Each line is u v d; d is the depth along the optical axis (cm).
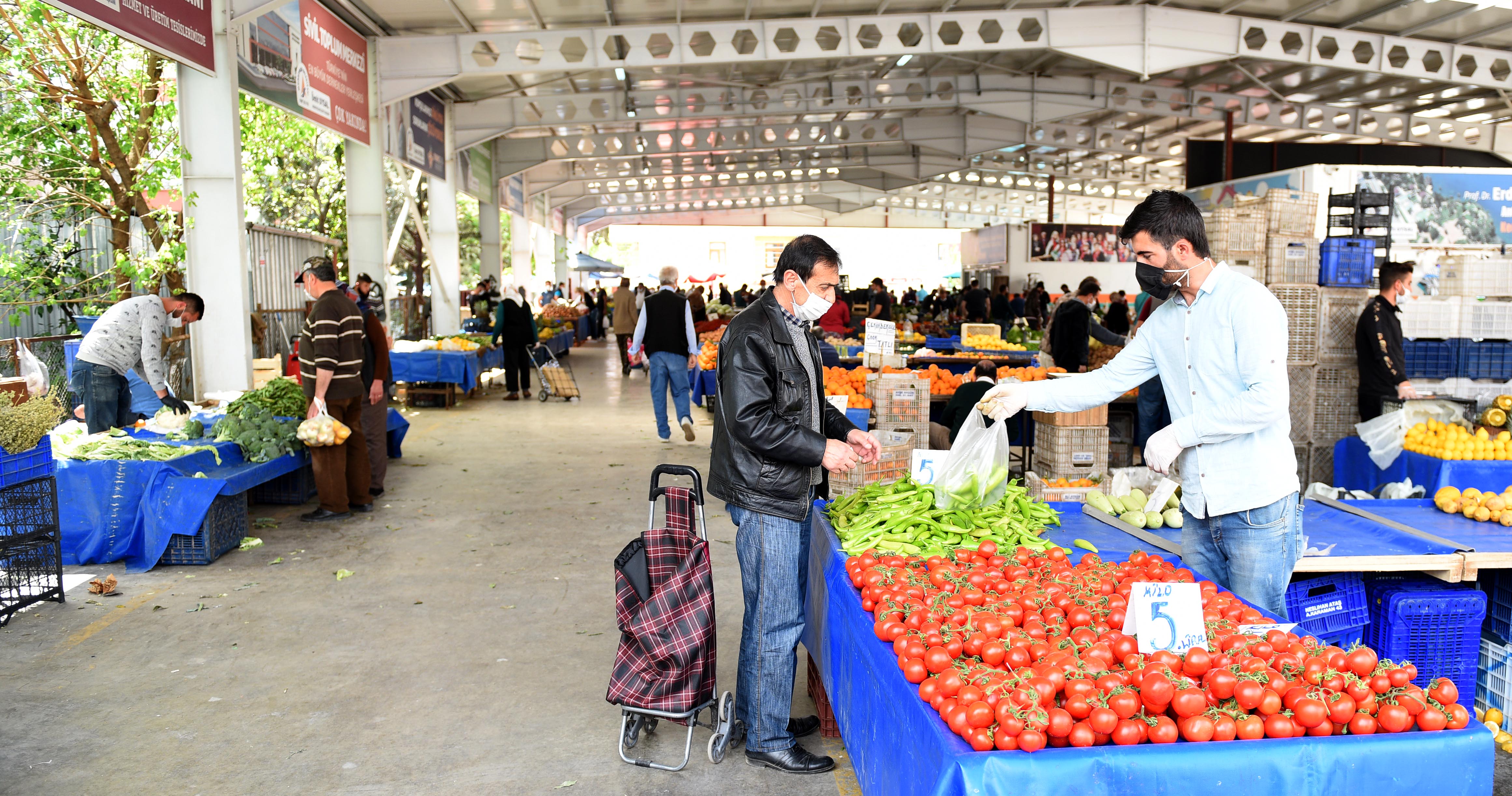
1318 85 1845
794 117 2181
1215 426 274
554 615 463
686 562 314
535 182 2666
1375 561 338
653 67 1414
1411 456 523
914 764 203
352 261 1348
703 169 2742
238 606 472
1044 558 299
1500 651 356
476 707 360
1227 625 231
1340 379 711
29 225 1089
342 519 654
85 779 303
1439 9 1327
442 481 787
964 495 335
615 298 1709
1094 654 211
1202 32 1395
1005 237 2755
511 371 1354
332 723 345
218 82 806
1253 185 1355
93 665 396
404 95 1330
